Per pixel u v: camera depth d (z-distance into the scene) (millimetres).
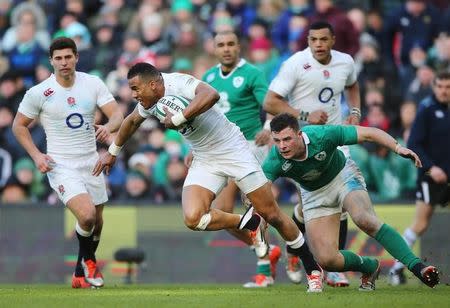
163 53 57406
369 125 51969
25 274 47000
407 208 44906
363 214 32156
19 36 60625
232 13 60938
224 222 32031
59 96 35562
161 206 46500
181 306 27047
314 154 30844
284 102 36594
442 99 42188
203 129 31391
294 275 39375
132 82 30203
